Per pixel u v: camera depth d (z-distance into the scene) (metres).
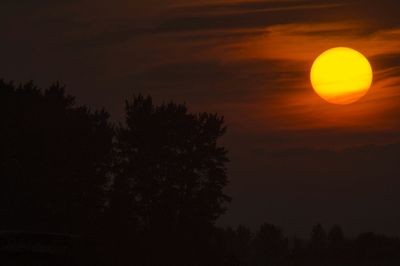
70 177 184.25
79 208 180.38
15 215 173.00
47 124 191.00
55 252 59.25
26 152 185.00
